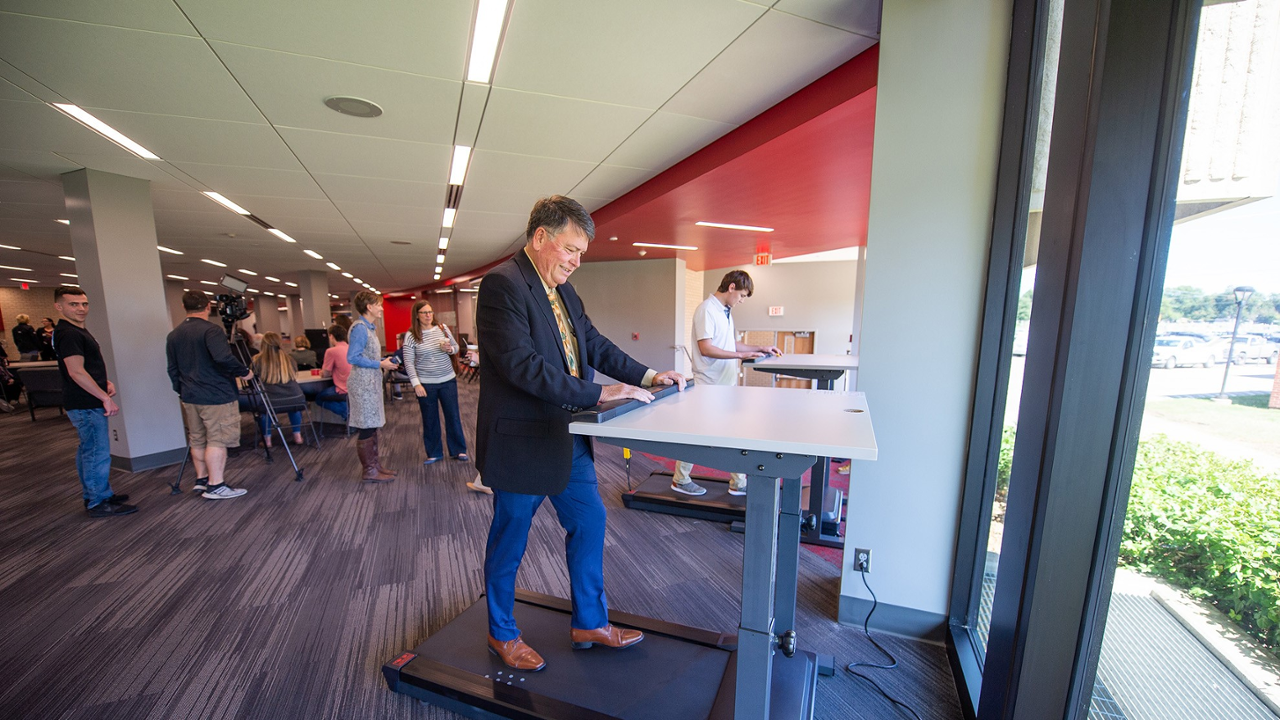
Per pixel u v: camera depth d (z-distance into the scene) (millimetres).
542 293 1335
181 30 1897
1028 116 1417
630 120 2816
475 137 3047
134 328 3734
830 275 10234
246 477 3623
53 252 7418
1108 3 831
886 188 1626
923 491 1686
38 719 1388
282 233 6148
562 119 2797
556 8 1804
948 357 1608
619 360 1597
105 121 2730
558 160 3529
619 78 2326
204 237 6324
